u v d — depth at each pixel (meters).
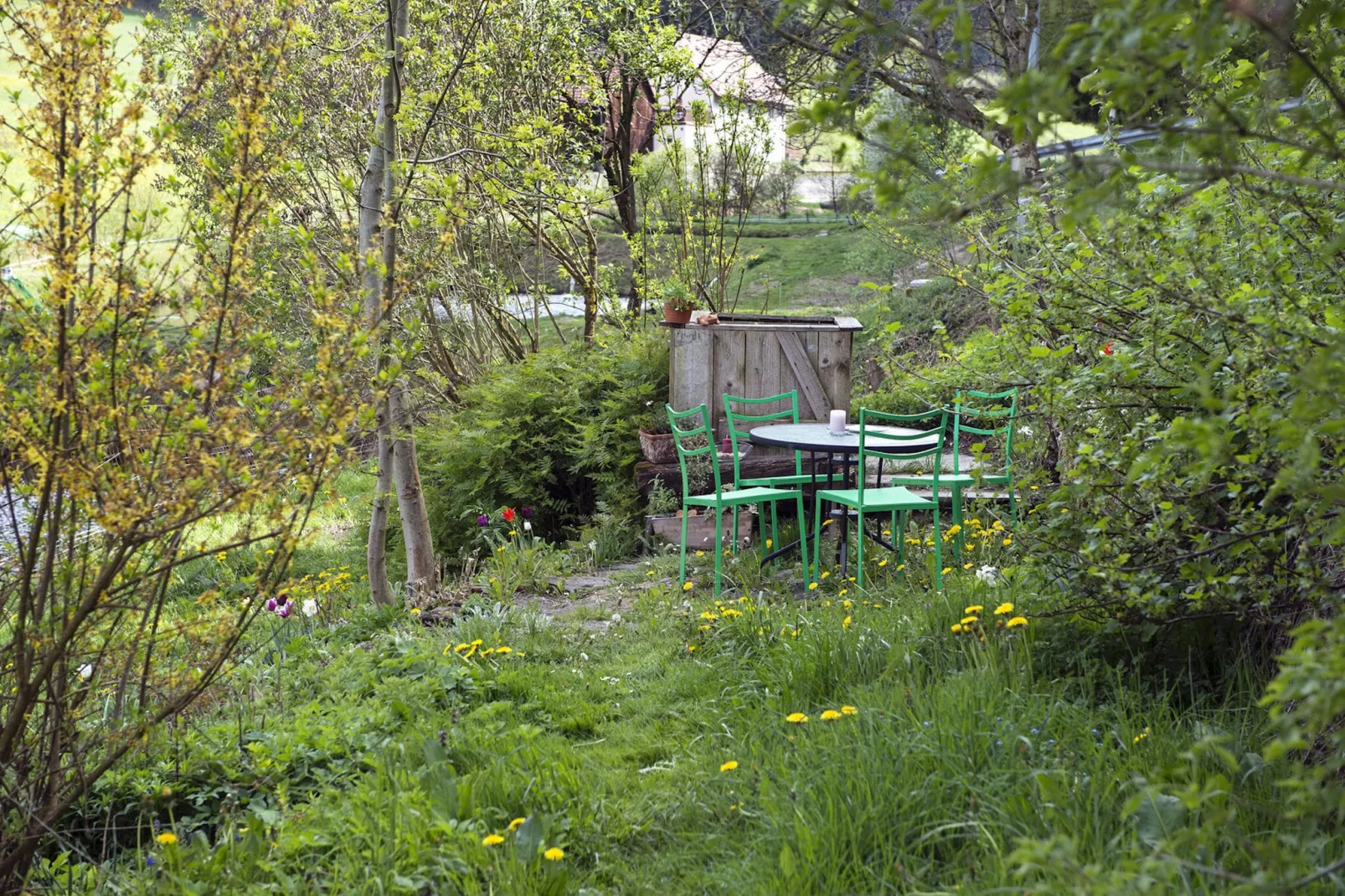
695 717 4.29
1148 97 1.66
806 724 3.71
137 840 3.38
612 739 4.26
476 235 12.23
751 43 11.98
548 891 2.91
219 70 3.28
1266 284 2.90
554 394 10.31
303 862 3.16
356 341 3.03
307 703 4.70
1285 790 2.78
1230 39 1.68
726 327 8.93
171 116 3.12
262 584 3.24
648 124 14.08
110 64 2.86
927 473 8.44
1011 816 2.86
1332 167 2.86
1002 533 6.34
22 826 3.13
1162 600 3.32
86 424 2.84
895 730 3.43
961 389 4.95
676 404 8.99
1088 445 3.38
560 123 9.20
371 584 7.03
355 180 10.98
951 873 2.71
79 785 3.16
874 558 6.88
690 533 8.28
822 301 20.02
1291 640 3.45
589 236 12.84
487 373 11.86
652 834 3.35
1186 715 3.44
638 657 5.41
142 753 3.69
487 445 10.01
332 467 3.10
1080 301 3.84
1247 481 3.27
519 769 3.65
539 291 13.17
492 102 10.66
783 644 4.60
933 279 13.46
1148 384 3.37
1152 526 3.24
